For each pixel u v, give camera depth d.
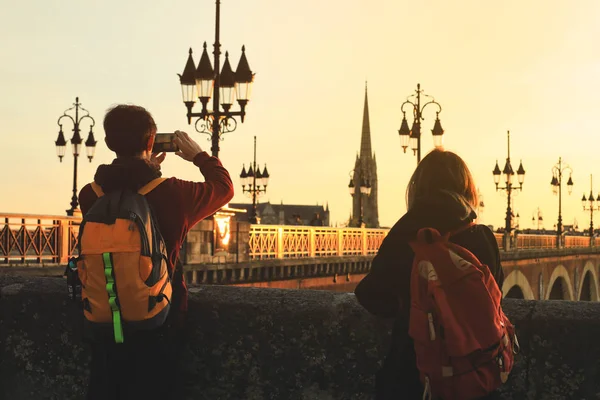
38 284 3.68
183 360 3.32
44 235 16.30
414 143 25.22
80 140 24.28
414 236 2.42
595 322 2.77
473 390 2.23
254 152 33.06
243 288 3.39
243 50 18.17
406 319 2.42
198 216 2.89
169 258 2.78
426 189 2.56
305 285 25.53
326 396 3.12
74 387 3.55
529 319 2.86
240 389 3.24
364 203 125.44
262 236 23.25
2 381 3.66
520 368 2.87
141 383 2.77
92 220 2.58
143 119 2.87
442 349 2.25
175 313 2.86
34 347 3.62
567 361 2.81
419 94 25.38
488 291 2.30
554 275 55.78
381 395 2.50
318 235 26.84
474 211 2.47
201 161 3.11
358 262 29.22
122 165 2.72
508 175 42.50
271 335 3.21
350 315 3.10
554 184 54.69
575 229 113.69
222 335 3.28
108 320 2.61
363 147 127.19
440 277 2.29
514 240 45.28
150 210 2.67
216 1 18.81
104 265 2.52
